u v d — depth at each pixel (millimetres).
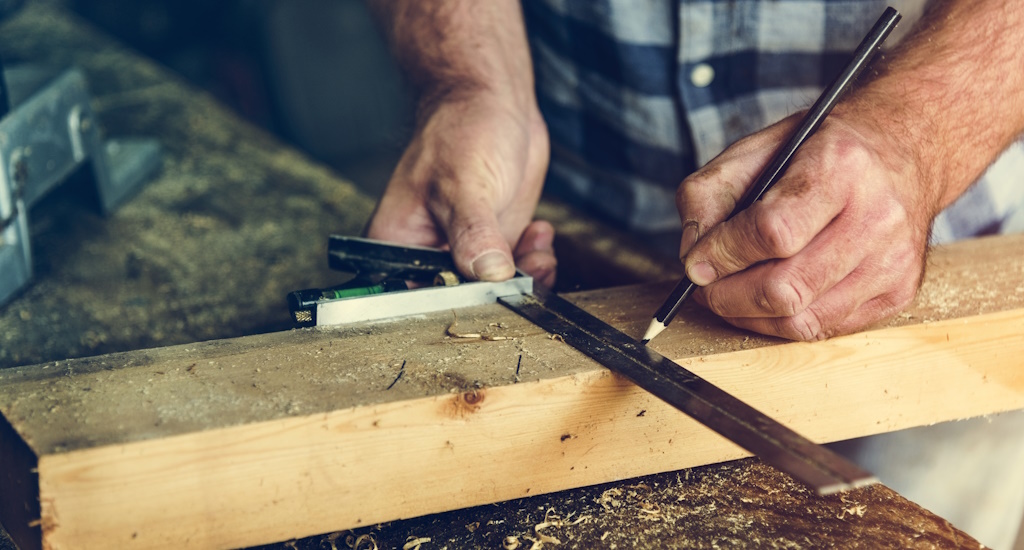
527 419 727
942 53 899
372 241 981
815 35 1289
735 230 753
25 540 665
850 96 862
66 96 1345
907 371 849
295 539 728
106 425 645
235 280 1299
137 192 1595
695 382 709
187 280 1298
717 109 1377
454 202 1052
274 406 673
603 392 745
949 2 958
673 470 810
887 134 804
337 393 695
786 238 722
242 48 3615
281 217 1527
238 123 1955
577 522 740
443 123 1156
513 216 1301
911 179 788
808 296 757
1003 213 1371
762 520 741
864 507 760
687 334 834
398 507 710
